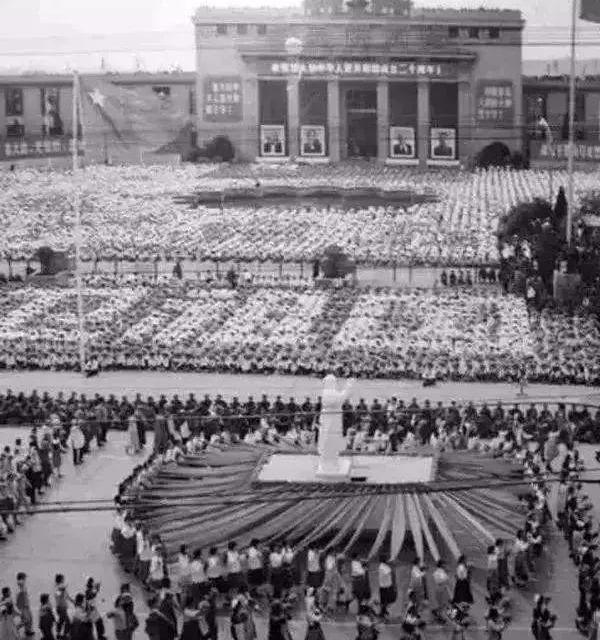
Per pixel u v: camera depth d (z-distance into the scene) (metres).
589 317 103.00
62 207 171.88
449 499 59.06
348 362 91.75
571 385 88.75
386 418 72.81
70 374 93.81
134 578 56.75
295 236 144.50
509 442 69.12
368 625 48.16
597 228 135.00
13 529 63.06
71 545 60.97
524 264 119.00
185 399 83.62
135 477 63.69
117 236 146.88
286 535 56.22
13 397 81.50
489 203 169.62
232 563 53.41
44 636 49.31
